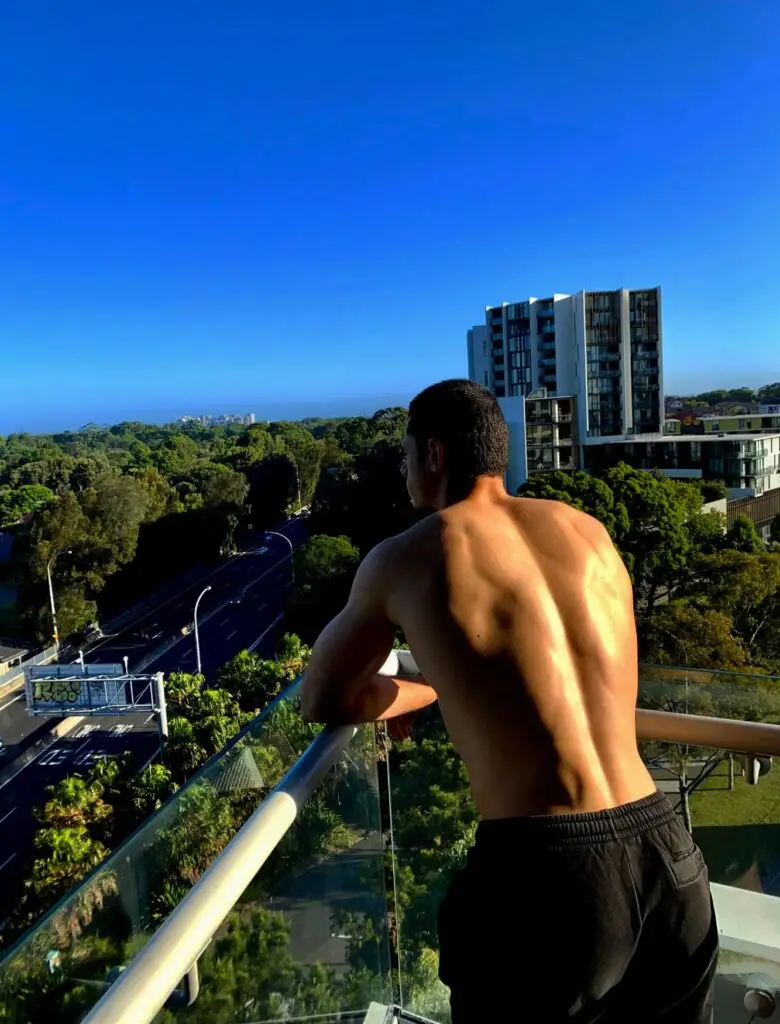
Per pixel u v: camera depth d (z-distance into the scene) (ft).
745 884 5.59
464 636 3.60
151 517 138.31
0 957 2.91
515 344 193.98
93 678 73.00
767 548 94.43
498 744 3.48
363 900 5.49
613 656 3.75
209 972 3.61
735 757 5.48
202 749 59.98
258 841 3.80
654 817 3.49
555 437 152.66
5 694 96.27
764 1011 5.61
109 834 52.90
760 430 169.58
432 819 5.63
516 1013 3.33
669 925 3.38
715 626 55.16
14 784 72.69
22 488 205.26
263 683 72.49
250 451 229.86
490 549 3.86
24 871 53.31
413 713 5.65
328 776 4.83
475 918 3.48
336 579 94.68
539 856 3.29
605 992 3.27
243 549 169.89
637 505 85.76
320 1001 4.81
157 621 120.57
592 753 3.48
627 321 179.93
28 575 111.55
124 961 3.28
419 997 5.90
